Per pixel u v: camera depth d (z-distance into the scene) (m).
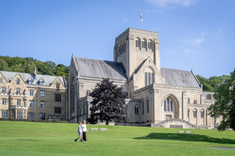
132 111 111.94
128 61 124.12
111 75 121.62
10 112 116.88
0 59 180.38
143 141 55.19
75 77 117.25
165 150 37.19
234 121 67.38
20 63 191.75
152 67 123.19
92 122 93.44
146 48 128.62
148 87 108.81
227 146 54.62
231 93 70.25
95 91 94.06
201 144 56.62
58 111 127.50
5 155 30.31
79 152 34.88
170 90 108.81
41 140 46.59
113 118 91.06
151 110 106.19
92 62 122.88
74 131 68.94
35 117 122.94
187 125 104.38
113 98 92.00
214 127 123.88
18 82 121.12
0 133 61.88
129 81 121.88
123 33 130.88
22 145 38.75
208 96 140.12
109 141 50.28
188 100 129.62
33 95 124.06
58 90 128.75
